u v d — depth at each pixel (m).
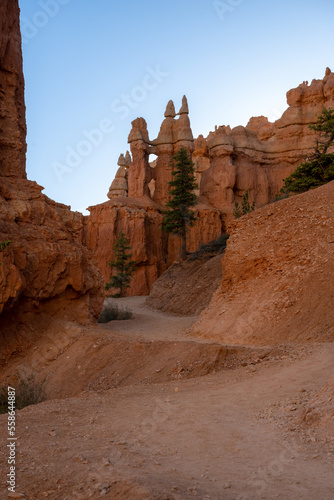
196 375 15.50
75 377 18.61
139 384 14.80
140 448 6.91
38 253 23.69
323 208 24.16
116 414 9.29
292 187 41.66
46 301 24.33
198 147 91.12
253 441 7.25
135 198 73.19
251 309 21.05
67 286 25.30
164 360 17.06
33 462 5.96
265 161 71.19
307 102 69.75
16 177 27.44
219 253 45.31
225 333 20.67
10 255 20.95
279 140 71.62
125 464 5.95
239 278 23.95
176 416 9.04
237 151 70.44
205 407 9.76
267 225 25.66
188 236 67.12
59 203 28.84
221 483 5.40
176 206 52.56
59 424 8.23
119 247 59.91
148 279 66.88
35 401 14.71
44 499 4.85
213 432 7.82
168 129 76.38
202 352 16.52
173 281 44.56
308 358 13.50
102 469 5.62
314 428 7.48
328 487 5.25
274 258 22.81
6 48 28.17
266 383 11.51
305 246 22.11
